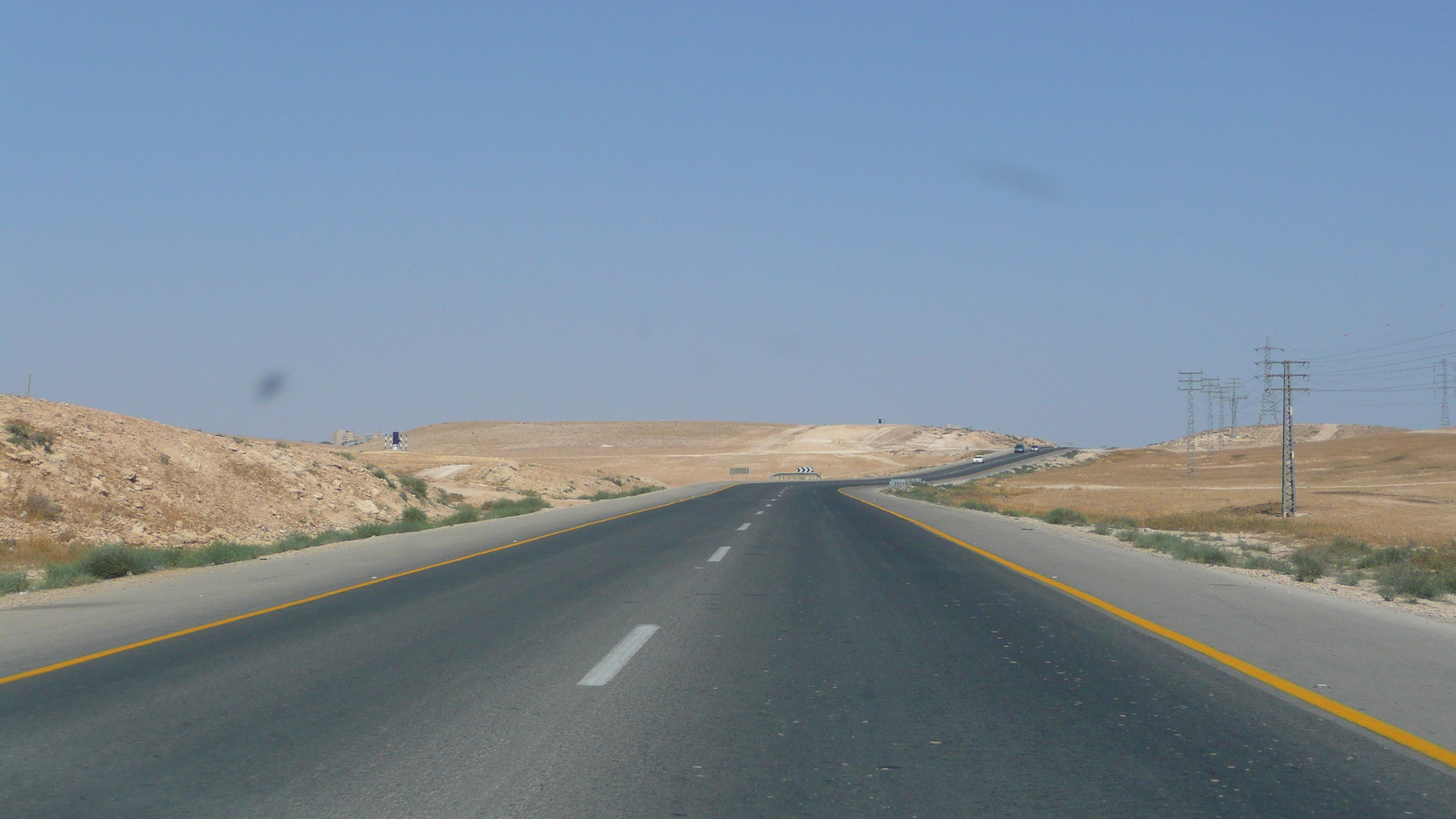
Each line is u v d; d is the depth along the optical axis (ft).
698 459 563.89
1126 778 17.16
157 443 111.04
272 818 15.25
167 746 19.07
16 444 91.66
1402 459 360.48
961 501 169.48
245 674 25.79
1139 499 201.57
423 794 16.30
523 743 19.27
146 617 36.88
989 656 28.32
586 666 26.76
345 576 50.78
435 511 151.94
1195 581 47.52
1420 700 22.90
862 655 28.45
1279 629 33.12
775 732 20.15
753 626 33.78
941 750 18.86
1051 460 477.77
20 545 74.95
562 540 75.61
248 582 48.60
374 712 21.74
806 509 131.44
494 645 30.07
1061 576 49.57
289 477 124.16
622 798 16.11
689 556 61.26
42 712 21.84
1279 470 352.08
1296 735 19.89
